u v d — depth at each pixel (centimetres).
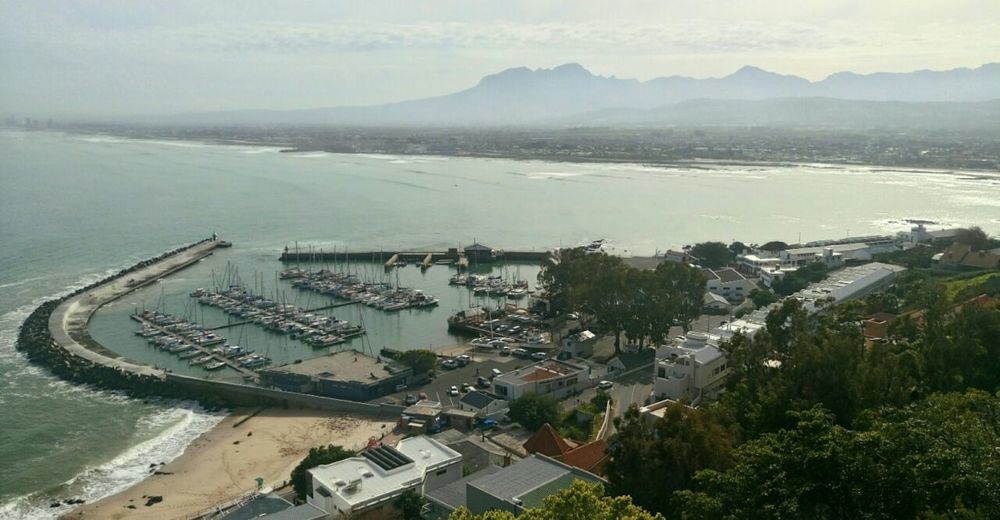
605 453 9519
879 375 8438
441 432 12194
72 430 13388
